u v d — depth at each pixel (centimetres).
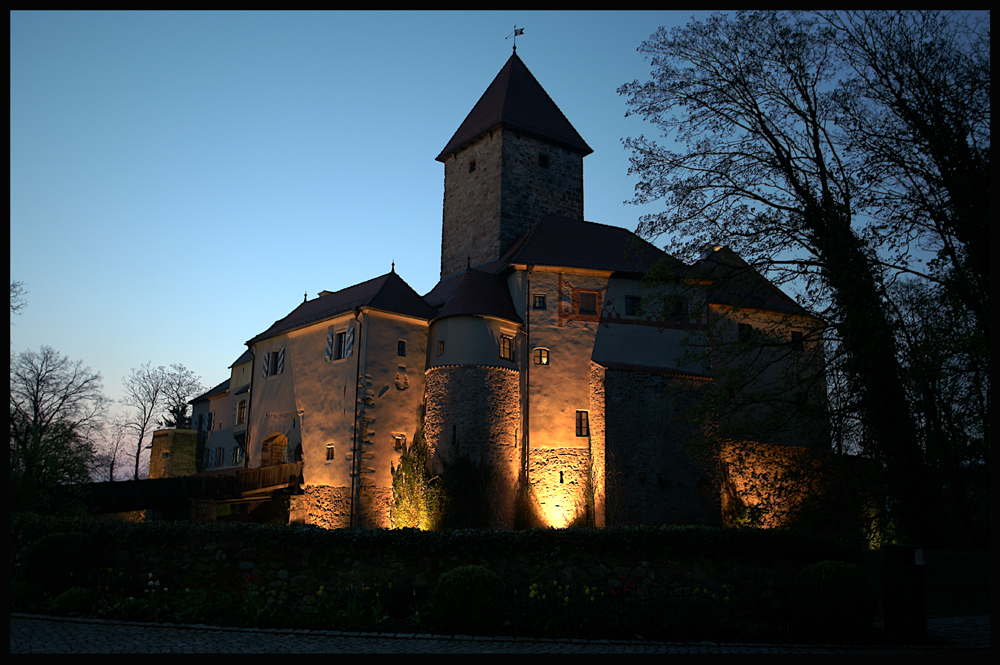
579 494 2984
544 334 3117
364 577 1240
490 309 3041
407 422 3106
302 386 3362
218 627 1130
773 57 2134
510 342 3053
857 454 2073
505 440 2911
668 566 1234
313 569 1258
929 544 1955
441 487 2808
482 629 1119
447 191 4066
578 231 3528
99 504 2700
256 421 3647
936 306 1761
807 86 2152
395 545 1246
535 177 3794
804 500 2150
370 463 2966
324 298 3731
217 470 4222
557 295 3175
